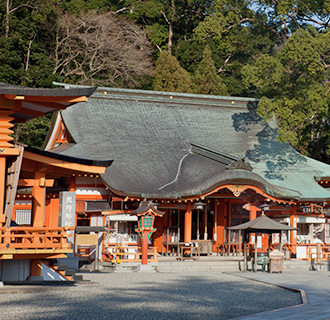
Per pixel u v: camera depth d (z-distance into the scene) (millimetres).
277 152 35500
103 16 55656
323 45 32562
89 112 33969
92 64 57719
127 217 27188
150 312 12602
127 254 26906
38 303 13211
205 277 22688
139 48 61156
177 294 16281
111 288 17266
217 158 30203
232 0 47500
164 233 31172
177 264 26641
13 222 19031
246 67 35469
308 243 31234
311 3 38344
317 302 14859
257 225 25297
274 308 14141
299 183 32531
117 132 33062
